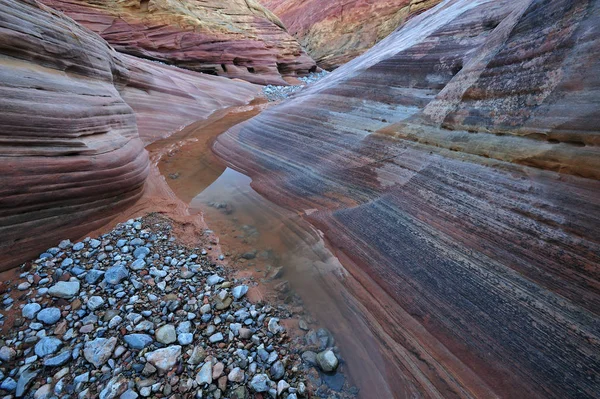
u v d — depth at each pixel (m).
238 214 5.30
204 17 21.25
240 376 2.46
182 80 14.01
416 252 3.38
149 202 5.45
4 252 3.33
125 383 2.35
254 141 8.36
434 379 2.40
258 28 25.30
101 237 4.21
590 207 2.54
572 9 3.27
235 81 19.36
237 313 3.11
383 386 2.44
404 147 4.91
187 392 2.33
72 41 5.66
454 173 3.82
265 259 4.09
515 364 2.24
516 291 2.56
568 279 2.38
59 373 2.40
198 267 3.80
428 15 9.22
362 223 4.17
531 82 3.45
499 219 3.05
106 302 3.10
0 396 2.23
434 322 2.75
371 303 3.16
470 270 2.90
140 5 17.91
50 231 3.78
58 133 3.90
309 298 3.37
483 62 4.32
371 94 6.88
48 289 3.16
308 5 40.59
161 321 2.95
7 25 4.21
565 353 2.12
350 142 6.04
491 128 3.74
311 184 5.60
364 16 33.28
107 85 6.66
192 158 8.10
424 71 6.14
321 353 2.67
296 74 28.81
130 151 5.40
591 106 2.80
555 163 2.92
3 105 3.33
